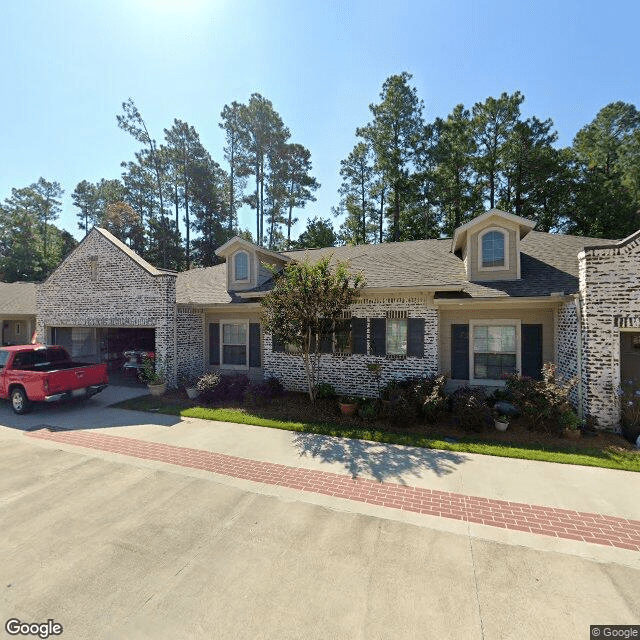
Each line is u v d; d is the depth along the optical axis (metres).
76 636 3.09
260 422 9.27
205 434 8.52
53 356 11.94
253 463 6.83
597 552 4.20
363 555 4.14
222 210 41.22
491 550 4.23
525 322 10.57
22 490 5.78
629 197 26.77
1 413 10.46
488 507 5.21
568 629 3.14
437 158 31.55
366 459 6.99
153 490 5.77
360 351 11.44
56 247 50.34
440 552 4.19
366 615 3.29
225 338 14.50
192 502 5.38
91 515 5.03
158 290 13.15
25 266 45.16
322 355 11.92
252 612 3.33
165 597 3.52
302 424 9.10
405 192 32.69
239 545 4.34
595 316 8.39
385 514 5.04
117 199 44.28
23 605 3.43
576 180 29.19
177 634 3.10
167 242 40.34
